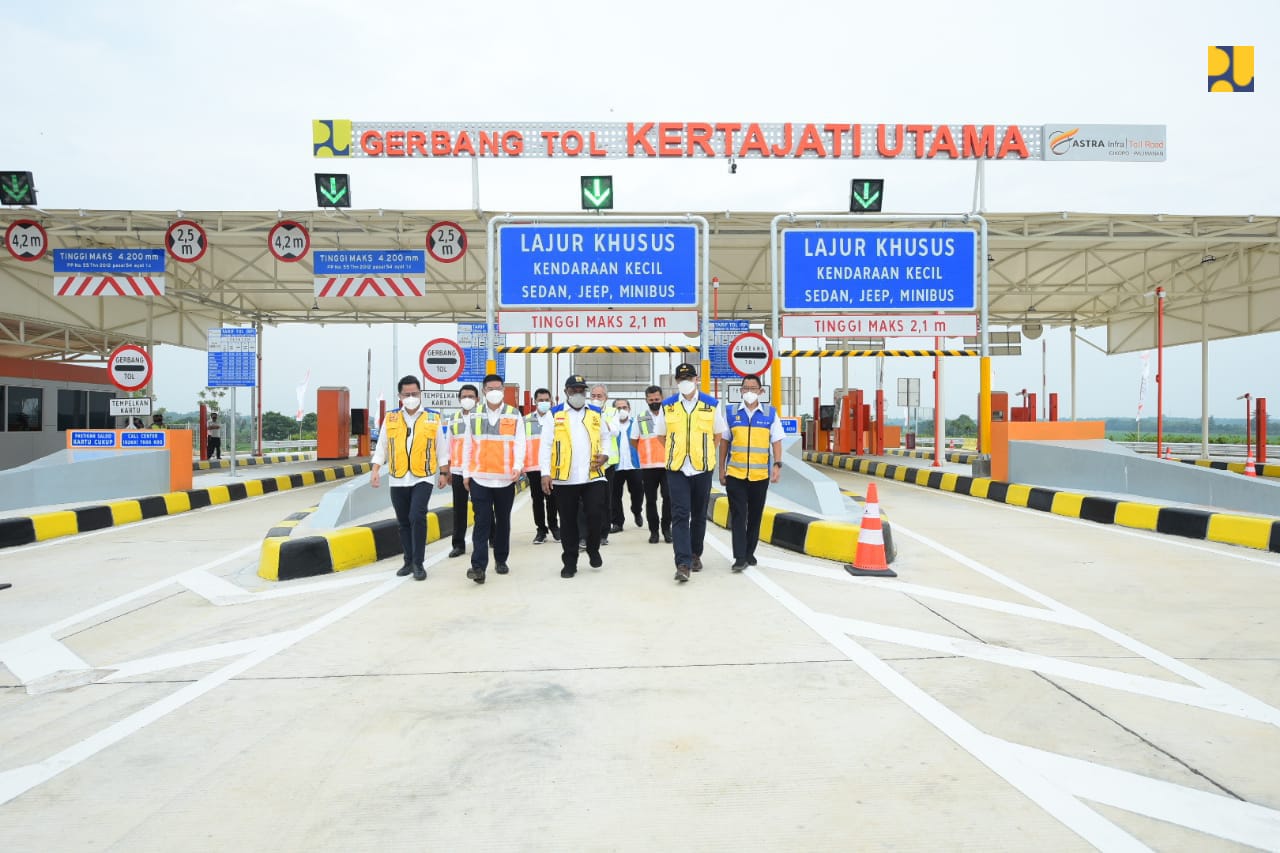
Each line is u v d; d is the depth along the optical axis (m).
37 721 3.50
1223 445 29.45
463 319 28.36
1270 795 2.75
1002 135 15.50
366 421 25.23
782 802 2.71
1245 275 20.94
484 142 15.34
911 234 12.49
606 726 3.37
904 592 5.90
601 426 6.73
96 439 12.05
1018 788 2.80
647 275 11.44
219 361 15.28
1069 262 22.75
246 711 3.59
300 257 16.61
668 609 5.41
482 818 2.61
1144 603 5.52
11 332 21.80
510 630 4.91
